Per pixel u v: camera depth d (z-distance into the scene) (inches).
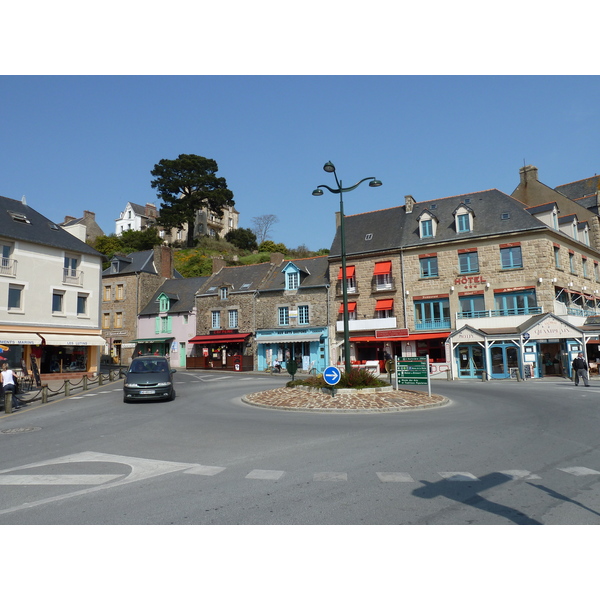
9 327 1040.2
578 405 544.4
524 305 1173.7
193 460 305.6
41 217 1243.8
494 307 1199.6
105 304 1781.5
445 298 1261.1
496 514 201.9
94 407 611.8
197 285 1718.8
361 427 428.8
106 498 226.8
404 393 644.7
